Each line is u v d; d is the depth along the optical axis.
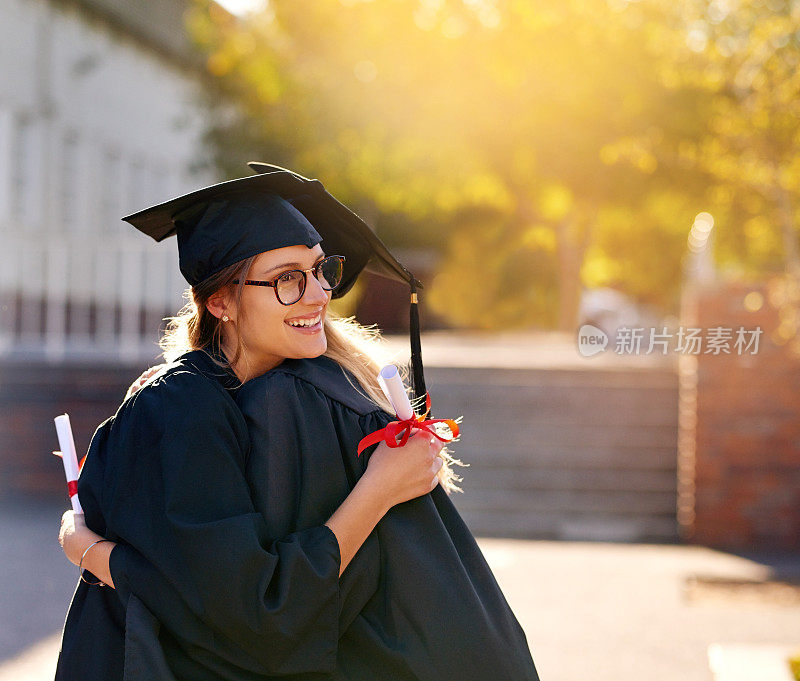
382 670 2.24
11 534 9.52
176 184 23.27
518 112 18.72
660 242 27.95
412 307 2.56
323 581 2.09
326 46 19.44
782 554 9.74
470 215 29.94
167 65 22.59
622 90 17.86
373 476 2.23
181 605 2.12
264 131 20.06
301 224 2.32
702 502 10.42
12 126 16.91
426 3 19.03
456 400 11.98
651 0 16.83
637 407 11.66
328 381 2.39
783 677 4.78
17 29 16.91
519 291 30.48
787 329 10.12
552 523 11.08
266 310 2.31
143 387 2.32
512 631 2.31
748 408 10.34
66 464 2.55
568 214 22.66
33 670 5.53
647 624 6.76
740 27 11.24
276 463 2.21
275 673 2.09
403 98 18.78
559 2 18.31
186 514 2.12
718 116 13.84
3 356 12.12
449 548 2.30
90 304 16.03
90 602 2.36
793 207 13.01
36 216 17.38
